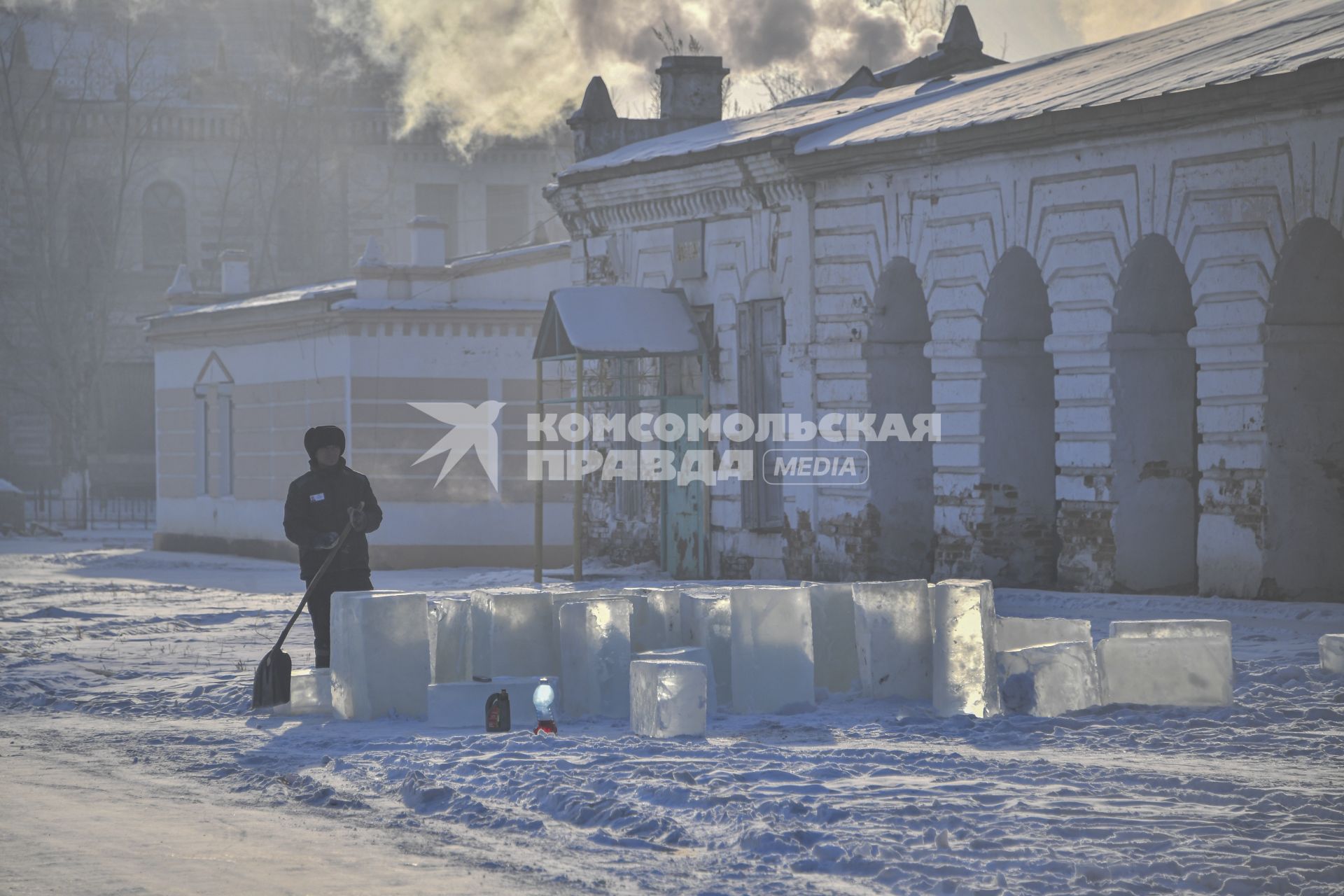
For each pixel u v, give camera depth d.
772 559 48.47
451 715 22.91
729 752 19.75
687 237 50.91
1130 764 18.78
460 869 14.10
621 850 14.84
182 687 27.58
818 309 46.47
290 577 60.53
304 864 14.34
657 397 49.12
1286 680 24.66
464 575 58.94
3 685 28.20
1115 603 36.69
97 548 85.56
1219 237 36.19
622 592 25.39
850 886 13.52
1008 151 40.62
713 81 60.75
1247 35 41.12
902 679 24.56
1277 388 35.53
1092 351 38.97
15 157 123.38
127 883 13.60
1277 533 35.56
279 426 69.69
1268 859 14.10
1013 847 14.55
